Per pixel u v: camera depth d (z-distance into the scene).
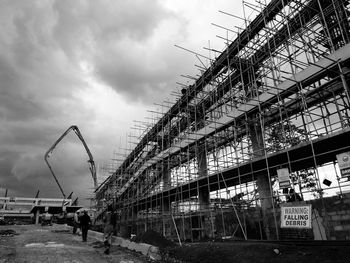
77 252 14.24
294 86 16.53
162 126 32.88
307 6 16.94
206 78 25.30
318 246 10.49
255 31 21.05
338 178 16.58
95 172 55.72
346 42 17.05
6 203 69.12
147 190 33.22
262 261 9.83
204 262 11.15
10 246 15.82
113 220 15.12
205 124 24.28
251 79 21.61
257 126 20.66
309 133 17.09
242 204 21.48
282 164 16.22
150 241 15.52
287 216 13.69
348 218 12.51
